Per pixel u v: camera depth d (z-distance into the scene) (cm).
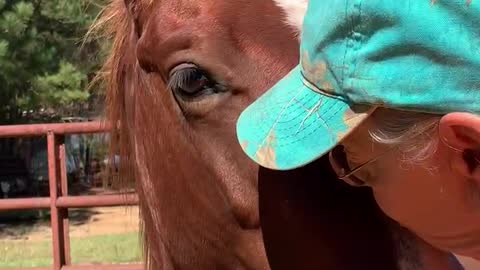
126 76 176
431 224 103
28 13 1339
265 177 134
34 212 1540
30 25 1380
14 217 1533
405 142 96
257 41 136
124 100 180
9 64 1357
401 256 124
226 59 137
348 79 98
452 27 89
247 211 137
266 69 135
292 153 108
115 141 187
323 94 105
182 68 141
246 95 136
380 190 107
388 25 93
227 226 143
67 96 1395
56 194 445
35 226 1441
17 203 448
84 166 1078
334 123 102
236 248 142
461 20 88
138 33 164
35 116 1564
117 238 1139
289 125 110
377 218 127
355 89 97
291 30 135
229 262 146
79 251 1004
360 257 125
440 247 107
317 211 128
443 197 98
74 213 1547
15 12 1343
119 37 179
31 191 1791
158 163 159
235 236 142
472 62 88
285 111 111
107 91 190
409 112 94
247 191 137
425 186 99
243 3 139
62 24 1405
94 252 992
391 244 125
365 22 96
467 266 147
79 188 1059
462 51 89
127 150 183
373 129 99
